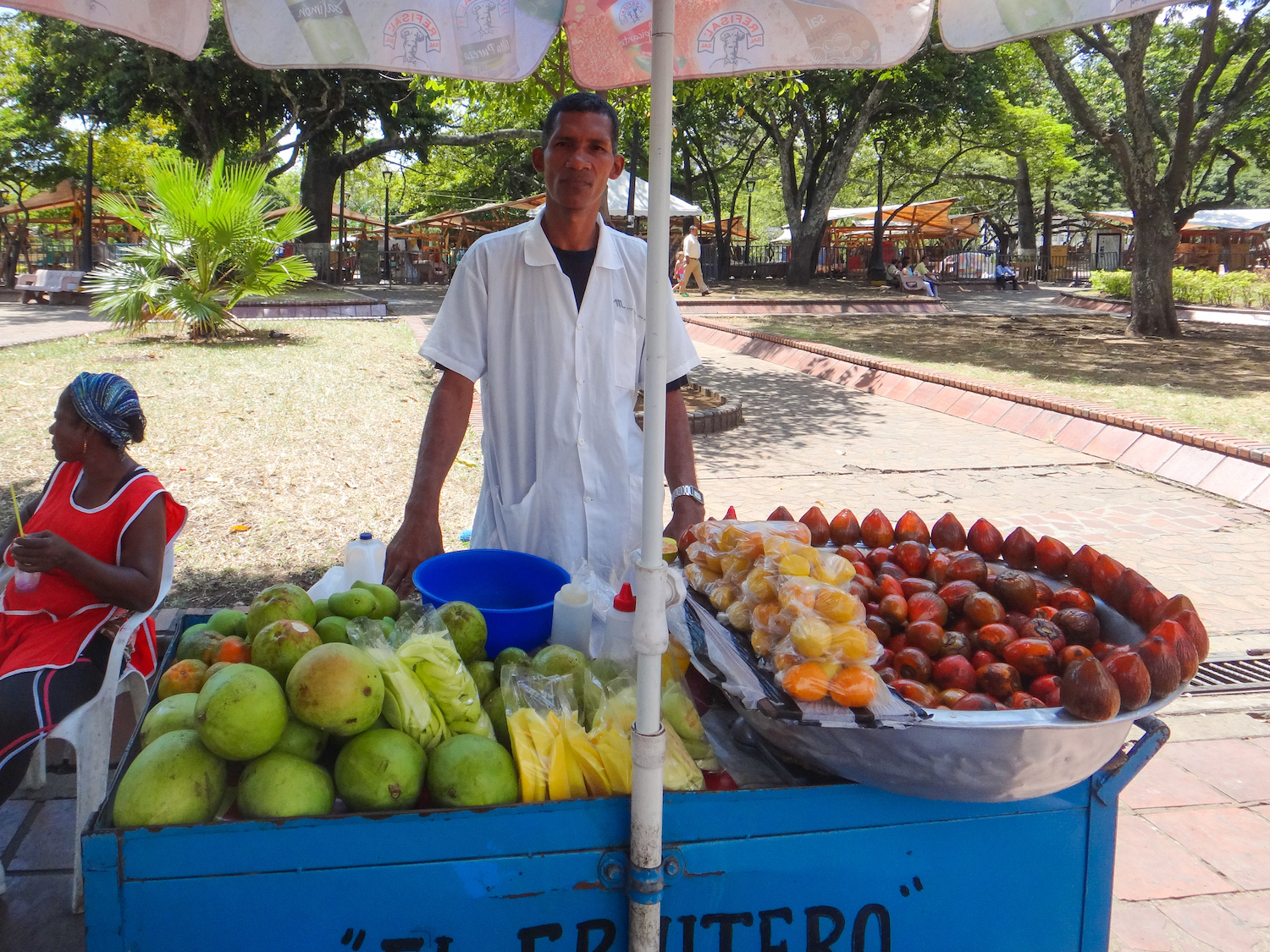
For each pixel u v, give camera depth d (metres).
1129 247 41.16
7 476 6.28
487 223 39.72
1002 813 1.96
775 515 2.67
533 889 1.77
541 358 2.88
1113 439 8.28
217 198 13.53
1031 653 2.02
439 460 2.85
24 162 28.38
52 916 2.54
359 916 1.71
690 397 10.31
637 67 2.81
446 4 2.40
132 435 2.71
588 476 2.93
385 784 1.72
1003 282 33.53
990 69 25.41
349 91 23.41
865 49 2.66
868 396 11.30
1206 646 1.97
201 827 1.63
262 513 5.86
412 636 1.98
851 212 42.12
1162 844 3.08
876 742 1.75
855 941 1.93
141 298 13.44
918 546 2.46
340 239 30.72
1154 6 2.20
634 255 2.95
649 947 1.76
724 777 1.97
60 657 2.53
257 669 1.75
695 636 2.09
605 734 1.90
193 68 21.41
